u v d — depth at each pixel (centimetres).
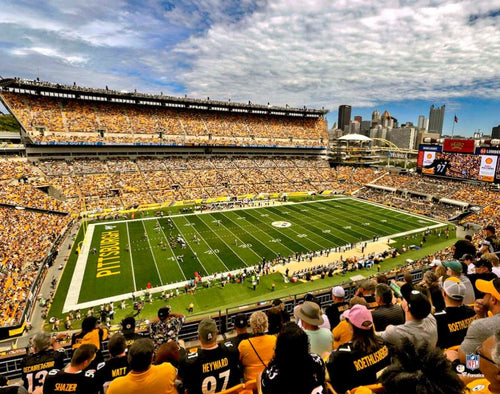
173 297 3128
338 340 604
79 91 7181
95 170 6831
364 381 404
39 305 2945
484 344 341
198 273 3650
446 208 6500
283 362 347
